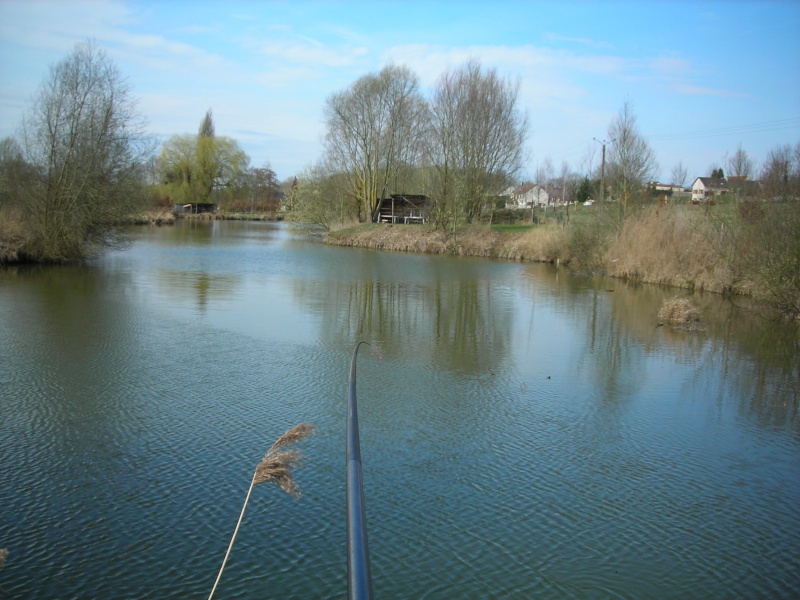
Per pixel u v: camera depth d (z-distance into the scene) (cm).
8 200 2692
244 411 939
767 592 552
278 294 2075
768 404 1066
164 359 1204
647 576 570
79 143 2666
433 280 2647
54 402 949
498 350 1396
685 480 767
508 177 4575
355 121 5159
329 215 5541
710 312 2000
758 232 2131
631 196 3262
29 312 1599
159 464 755
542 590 545
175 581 539
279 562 569
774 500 723
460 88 4375
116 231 2980
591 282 2725
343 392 1048
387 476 749
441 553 595
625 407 1033
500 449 841
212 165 7906
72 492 684
